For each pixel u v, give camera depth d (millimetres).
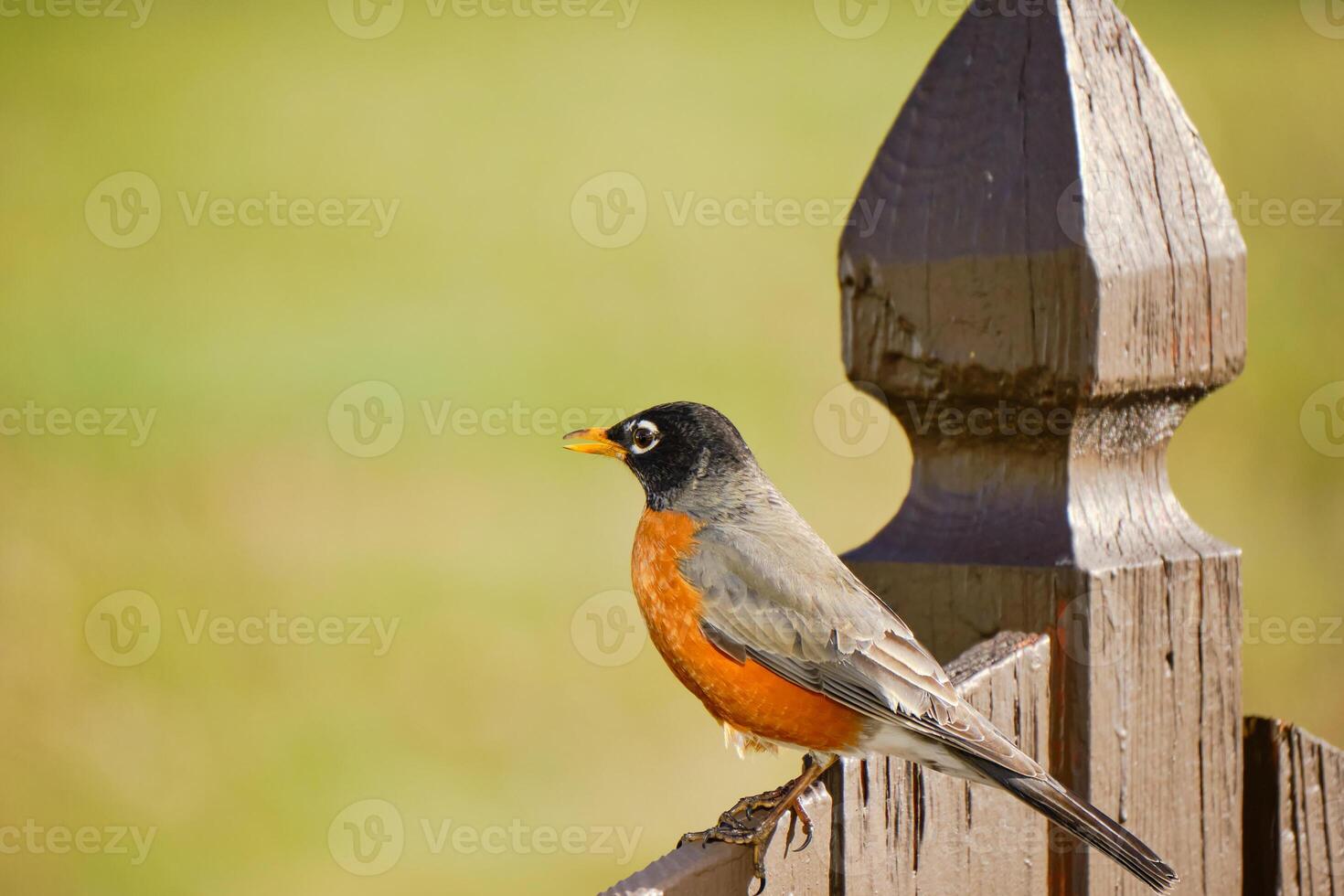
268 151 19016
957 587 4891
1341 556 13031
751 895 4324
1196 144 4820
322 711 12750
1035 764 4457
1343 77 18703
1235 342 4852
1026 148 4652
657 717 12836
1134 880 4836
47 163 18859
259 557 14383
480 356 16188
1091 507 4809
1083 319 4516
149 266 17641
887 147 4941
